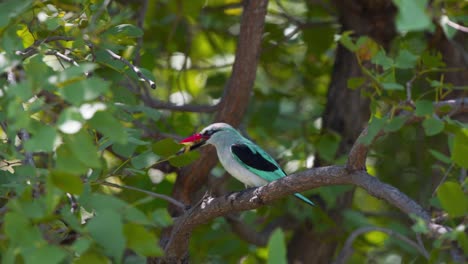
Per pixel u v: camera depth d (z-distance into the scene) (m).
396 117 6.95
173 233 8.84
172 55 14.82
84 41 8.05
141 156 7.95
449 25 6.87
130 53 11.47
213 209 8.72
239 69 11.10
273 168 11.13
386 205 15.58
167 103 11.63
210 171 12.16
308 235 13.38
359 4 12.74
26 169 6.23
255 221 13.97
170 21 14.44
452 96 12.54
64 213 5.49
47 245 5.12
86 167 5.61
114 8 13.05
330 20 14.87
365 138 6.89
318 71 15.40
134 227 5.28
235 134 11.36
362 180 7.40
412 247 10.22
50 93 6.82
